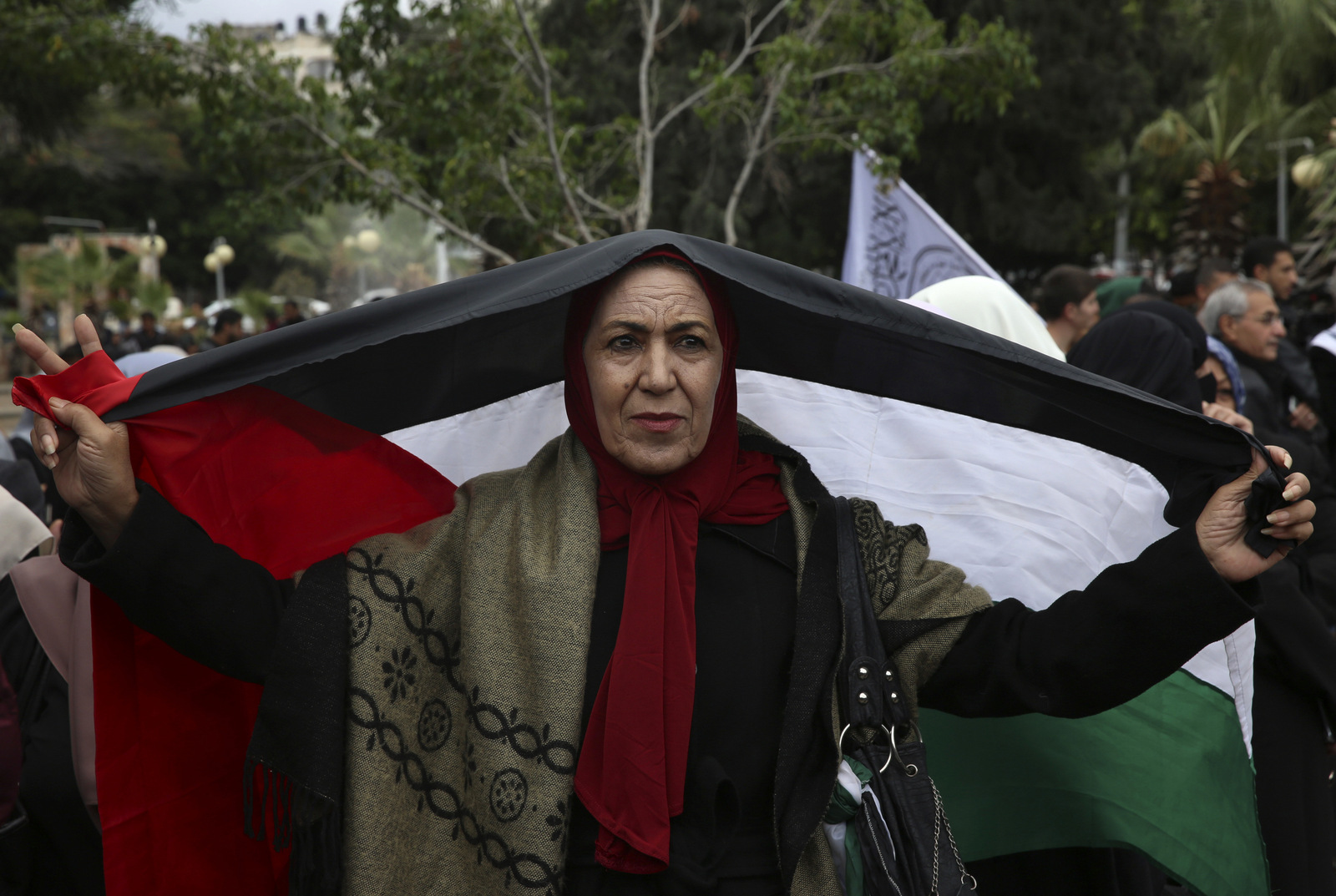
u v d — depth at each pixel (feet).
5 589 7.13
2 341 75.46
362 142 24.17
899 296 18.94
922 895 5.09
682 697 5.08
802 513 5.61
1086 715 5.28
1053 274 16.31
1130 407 5.33
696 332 5.22
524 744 5.00
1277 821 8.34
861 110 27.27
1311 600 9.57
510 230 25.40
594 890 4.99
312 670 5.06
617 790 4.94
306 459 5.58
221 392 5.07
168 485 5.20
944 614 5.38
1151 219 84.64
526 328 5.86
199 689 5.55
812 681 5.21
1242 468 5.16
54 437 4.90
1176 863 6.28
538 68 24.76
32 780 6.60
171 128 126.31
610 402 5.25
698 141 53.93
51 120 51.03
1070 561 6.33
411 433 6.24
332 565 5.34
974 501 6.51
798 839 4.96
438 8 23.99
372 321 5.02
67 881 6.70
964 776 6.49
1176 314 12.06
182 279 131.54
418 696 5.26
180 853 5.47
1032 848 6.41
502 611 5.22
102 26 23.98
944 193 60.18
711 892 4.92
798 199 59.98
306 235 93.25
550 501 5.57
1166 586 5.04
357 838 4.97
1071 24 54.85
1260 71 64.69
